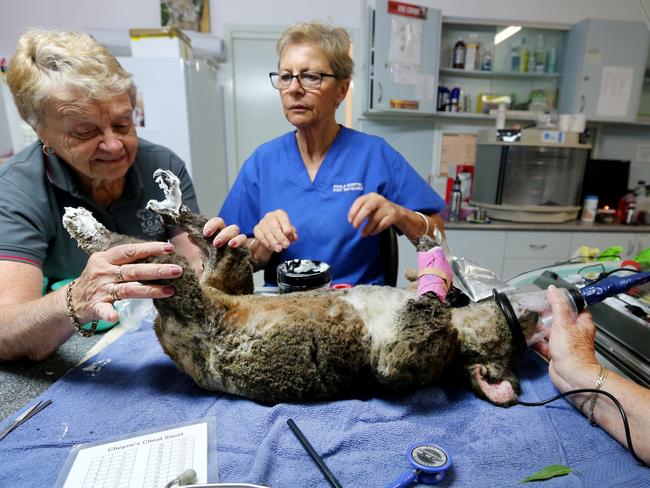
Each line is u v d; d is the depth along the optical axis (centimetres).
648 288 85
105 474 52
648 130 283
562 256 245
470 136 290
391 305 66
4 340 75
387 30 239
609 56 249
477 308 72
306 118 128
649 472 52
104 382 73
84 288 66
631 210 253
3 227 85
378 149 141
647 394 58
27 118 85
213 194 258
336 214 134
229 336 62
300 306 64
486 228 240
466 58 269
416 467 51
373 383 70
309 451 55
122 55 249
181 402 67
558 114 264
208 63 262
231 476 52
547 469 53
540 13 274
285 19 275
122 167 96
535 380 75
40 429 61
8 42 270
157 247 63
